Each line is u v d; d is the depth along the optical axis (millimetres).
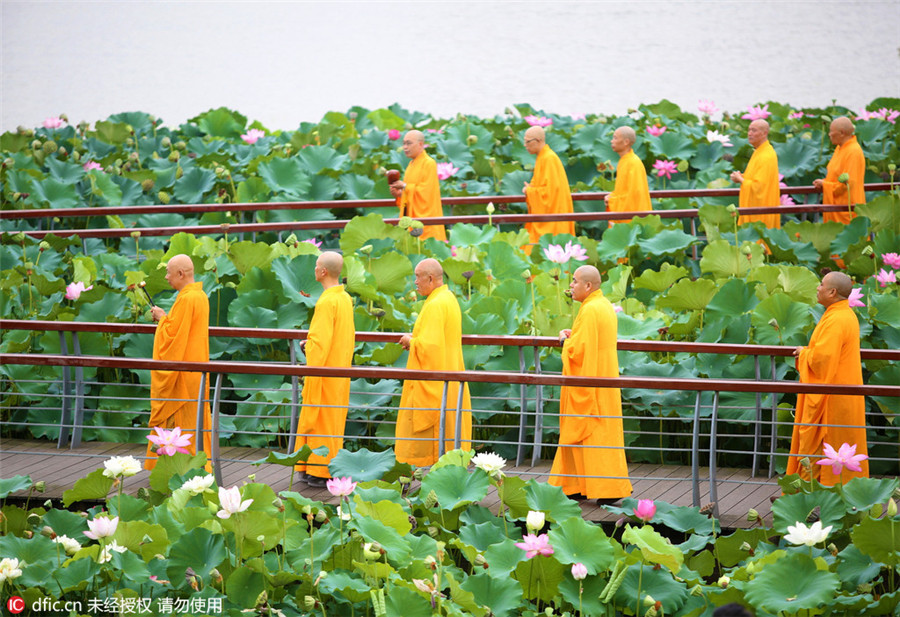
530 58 25516
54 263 8492
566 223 9297
